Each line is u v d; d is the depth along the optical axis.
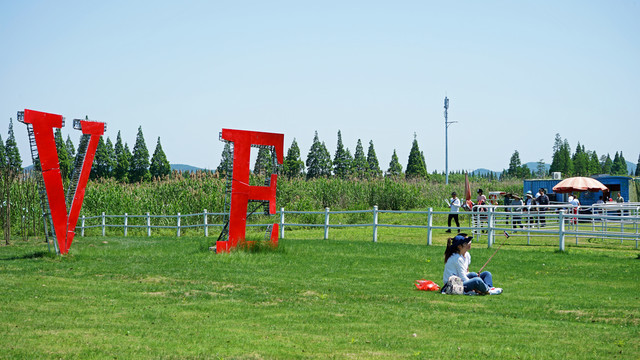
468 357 6.79
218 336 7.79
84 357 6.72
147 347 7.19
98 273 13.77
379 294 11.17
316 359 6.73
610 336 7.81
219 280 12.82
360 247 19.12
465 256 11.66
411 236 24.27
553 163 102.69
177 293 11.12
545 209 26.17
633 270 14.30
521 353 6.95
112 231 29.55
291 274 13.81
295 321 8.77
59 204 16.72
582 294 11.22
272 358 6.76
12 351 6.86
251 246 17.86
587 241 21.78
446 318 8.98
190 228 28.97
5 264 15.14
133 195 32.16
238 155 17.75
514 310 9.64
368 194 35.47
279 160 18.17
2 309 9.36
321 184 36.00
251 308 9.77
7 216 21.72
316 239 22.02
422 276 13.60
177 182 32.88
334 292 11.38
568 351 7.05
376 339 7.66
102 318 8.84
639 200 39.97
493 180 53.53
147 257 16.88
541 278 13.20
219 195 30.45
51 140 16.66
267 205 18.41
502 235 23.73
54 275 13.39
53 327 8.17
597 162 117.31
